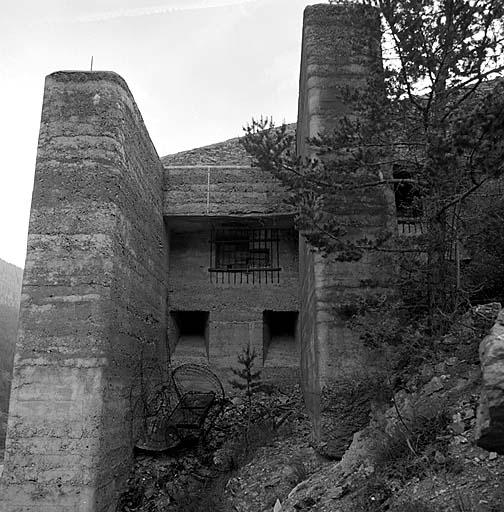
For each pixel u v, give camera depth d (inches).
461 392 230.8
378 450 234.4
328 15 385.1
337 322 325.4
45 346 319.9
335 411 309.3
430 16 271.9
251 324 490.6
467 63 267.7
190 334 524.4
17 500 295.9
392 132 306.2
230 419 429.4
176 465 365.7
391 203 342.0
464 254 332.2
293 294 494.3
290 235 507.8
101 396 312.7
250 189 487.5
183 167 496.4
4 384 1353.3
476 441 140.6
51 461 300.7
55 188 346.6
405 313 289.4
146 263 422.3
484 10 262.7
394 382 288.7
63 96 362.6
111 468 324.2
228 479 328.2
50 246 336.8
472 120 234.1
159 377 450.0
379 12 282.5
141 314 404.2
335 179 290.7
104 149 352.2
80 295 327.6
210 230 514.0
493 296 321.7
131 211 384.2
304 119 411.5
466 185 285.7
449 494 179.2
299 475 292.0
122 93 371.9
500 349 136.1
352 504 211.8
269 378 477.1
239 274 505.4
